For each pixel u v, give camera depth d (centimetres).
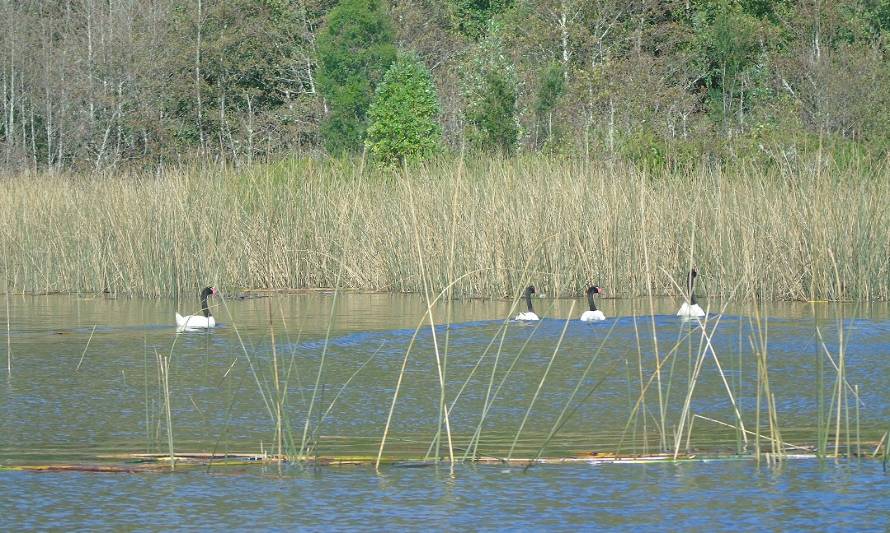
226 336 1925
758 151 3231
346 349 1777
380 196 2678
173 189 2594
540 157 3155
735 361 1628
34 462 1117
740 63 4275
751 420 1284
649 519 937
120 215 2608
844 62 3734
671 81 4481
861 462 1105
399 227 2598
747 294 2228
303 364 1658
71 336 1936
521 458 1124
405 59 4075
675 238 2428
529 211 2464
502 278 2444
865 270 2266
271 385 1499
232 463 1112
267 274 2694
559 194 2488
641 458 1119
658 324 1995
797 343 1766
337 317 2144
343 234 2659
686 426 1259
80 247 2650
